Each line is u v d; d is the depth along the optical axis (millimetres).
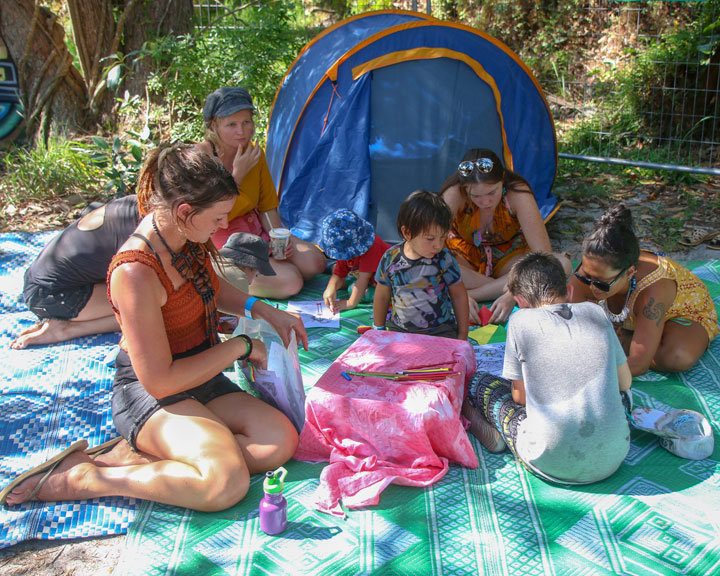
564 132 7488
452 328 3721
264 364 2947
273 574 2400
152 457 2881
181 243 2646
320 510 2699
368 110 5023
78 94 7469
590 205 5992
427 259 3568
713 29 7148
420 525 2625
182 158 2453
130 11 7422
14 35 7039
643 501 2719
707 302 3590
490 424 3043
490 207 3969
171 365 2658
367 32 5207
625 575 2369
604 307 3508
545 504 2717
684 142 7152
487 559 2453
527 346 2748
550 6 8852
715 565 2408
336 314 4277
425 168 5055
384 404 2910
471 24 9195
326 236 4047
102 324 4012
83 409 3367
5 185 6113
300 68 5551
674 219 5613
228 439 2719
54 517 2682
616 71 7898
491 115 5051
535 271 2873
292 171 5312
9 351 3854
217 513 2699
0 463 2982
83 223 3783
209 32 7543
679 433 2990
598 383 2672
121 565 2455
